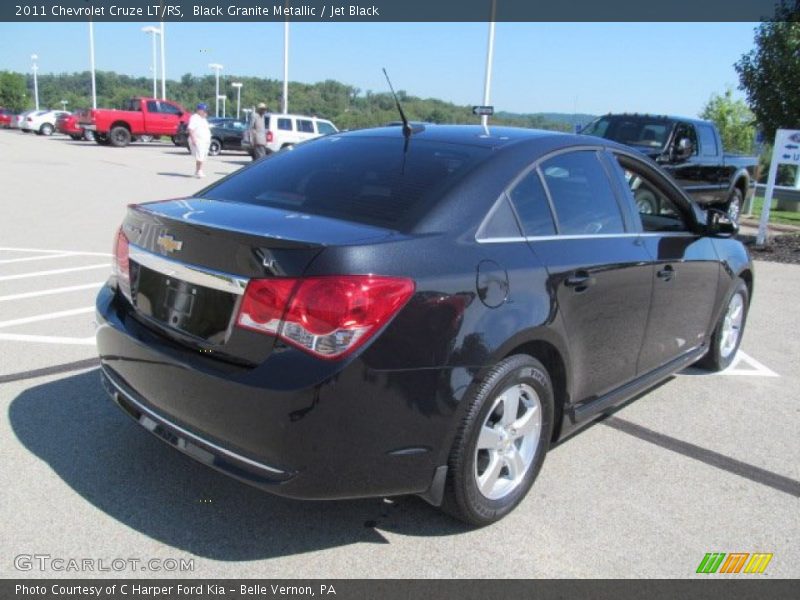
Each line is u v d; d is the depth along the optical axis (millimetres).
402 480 2781
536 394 3240
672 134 11273
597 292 3518
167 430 2910
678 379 5340
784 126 11508
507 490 3219
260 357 2615
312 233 2756
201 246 2799
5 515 3020
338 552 2932
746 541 3188
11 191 14250
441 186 3145
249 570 2787
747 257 5426
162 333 2975
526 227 3293
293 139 24812
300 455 2570
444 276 2799
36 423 3861
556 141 3699
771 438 4328
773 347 6316
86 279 7223
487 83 22688
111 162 23016
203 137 18766
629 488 3607
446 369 2766
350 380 2561
